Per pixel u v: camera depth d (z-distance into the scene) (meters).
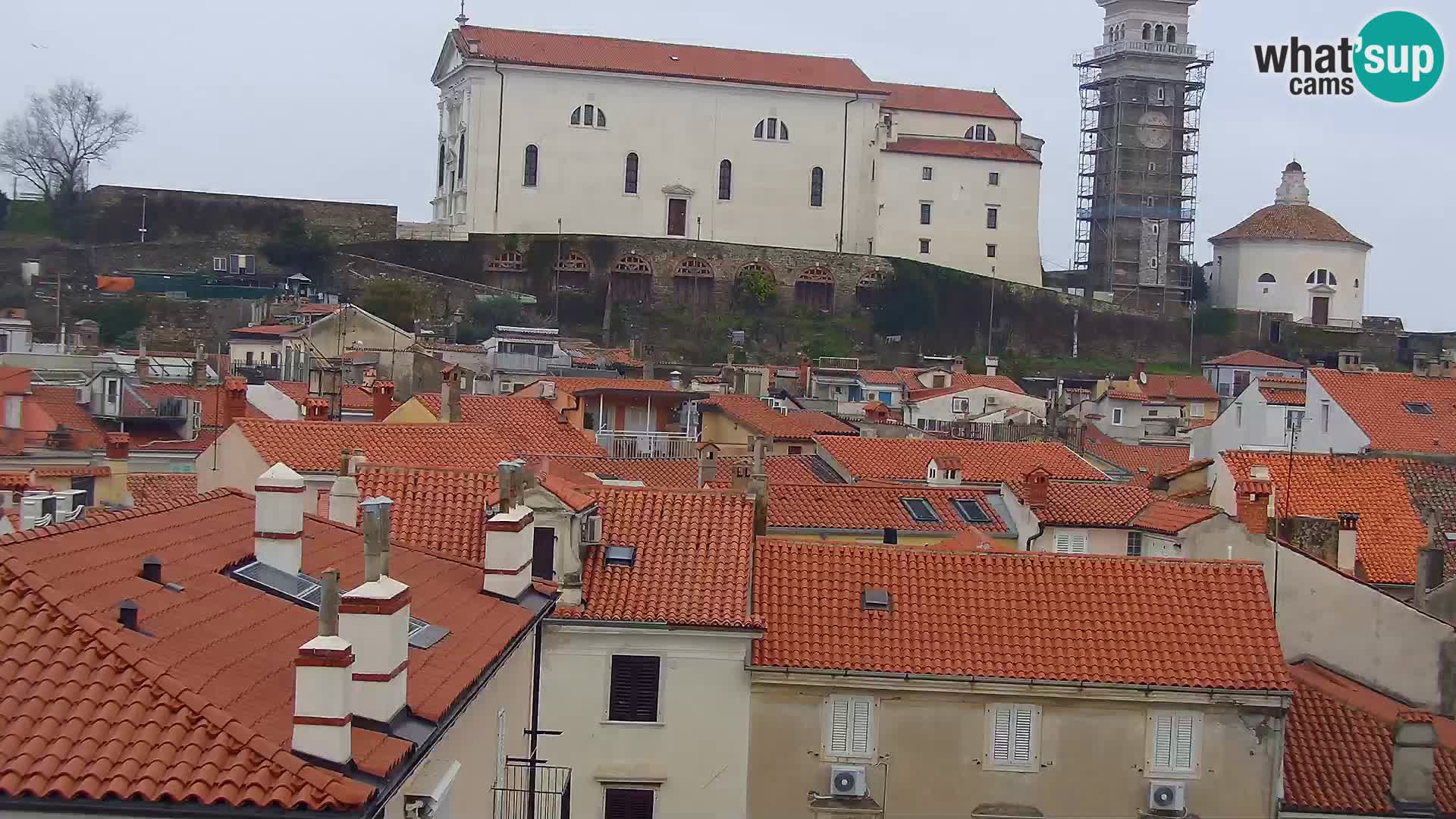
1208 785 42.84
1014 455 82.44
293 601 25.47
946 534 63.62
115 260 193.38
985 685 42.44
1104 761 42.78
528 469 45.12
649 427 101.00
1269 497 58.09
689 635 42.25
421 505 43.59
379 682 21.19
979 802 42.59
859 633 43.44
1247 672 43.22
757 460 66.00
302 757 18.94
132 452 80.75
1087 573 45.75
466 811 26.17
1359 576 58.91
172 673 19.78
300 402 95.12
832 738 42.62
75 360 117.06
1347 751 44.72
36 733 18.42
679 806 42.38
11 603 20.19
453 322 192.50
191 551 25.78
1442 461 69.50
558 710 42.16
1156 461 117.31
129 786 17.94
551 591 34.59
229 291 187.62
